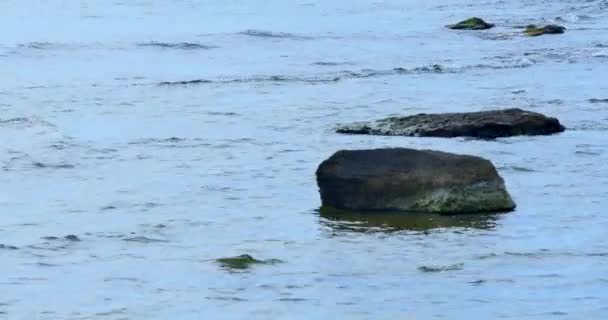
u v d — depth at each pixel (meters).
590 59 161.50
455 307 52.62
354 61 165.75
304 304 53.19
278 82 141.12
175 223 69.50
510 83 136.62
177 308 52.75
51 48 178.38
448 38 198.88
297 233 66.62
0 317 51.53
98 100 125.19
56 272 58.72
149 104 122.31
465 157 71.88
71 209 73.31
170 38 196.38
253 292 55.19
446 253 61.91
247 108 119.31
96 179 82.62
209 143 97.75
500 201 71.50
